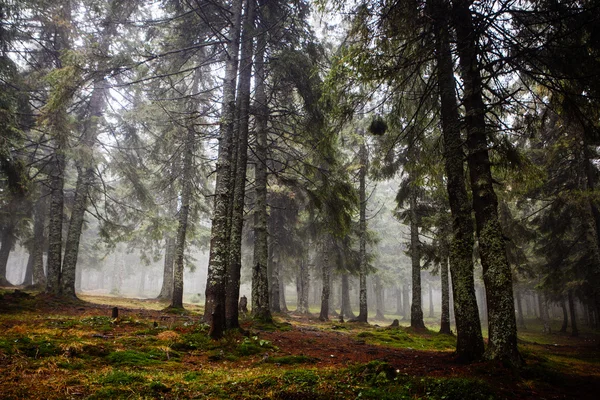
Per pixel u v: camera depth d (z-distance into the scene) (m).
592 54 6.49
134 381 4.49
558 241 18.27
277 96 14.32
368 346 10.60
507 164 8.54
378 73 6.98
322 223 17.75
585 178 16.56
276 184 18.97
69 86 9.24
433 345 12.35
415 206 18.03
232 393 4.40
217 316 8.12
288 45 13.20
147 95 15.03
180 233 16.58
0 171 11.66
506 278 6.98
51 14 13.48
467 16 7.38
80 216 16.47
